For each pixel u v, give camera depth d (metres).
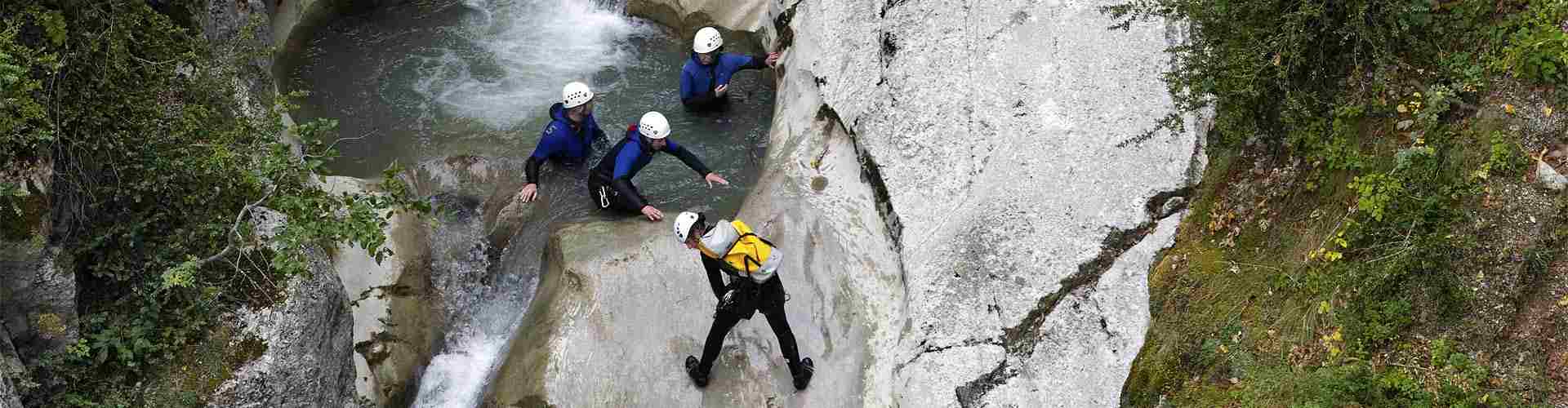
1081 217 5.77
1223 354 5.06
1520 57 4.74
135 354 5.02
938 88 6.75
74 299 4.91
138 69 5.55
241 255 5.37
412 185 7.47
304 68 8.94
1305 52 5.43
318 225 5.05
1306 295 5.01
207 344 5.13
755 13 9.09
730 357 5.89
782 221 6.67
